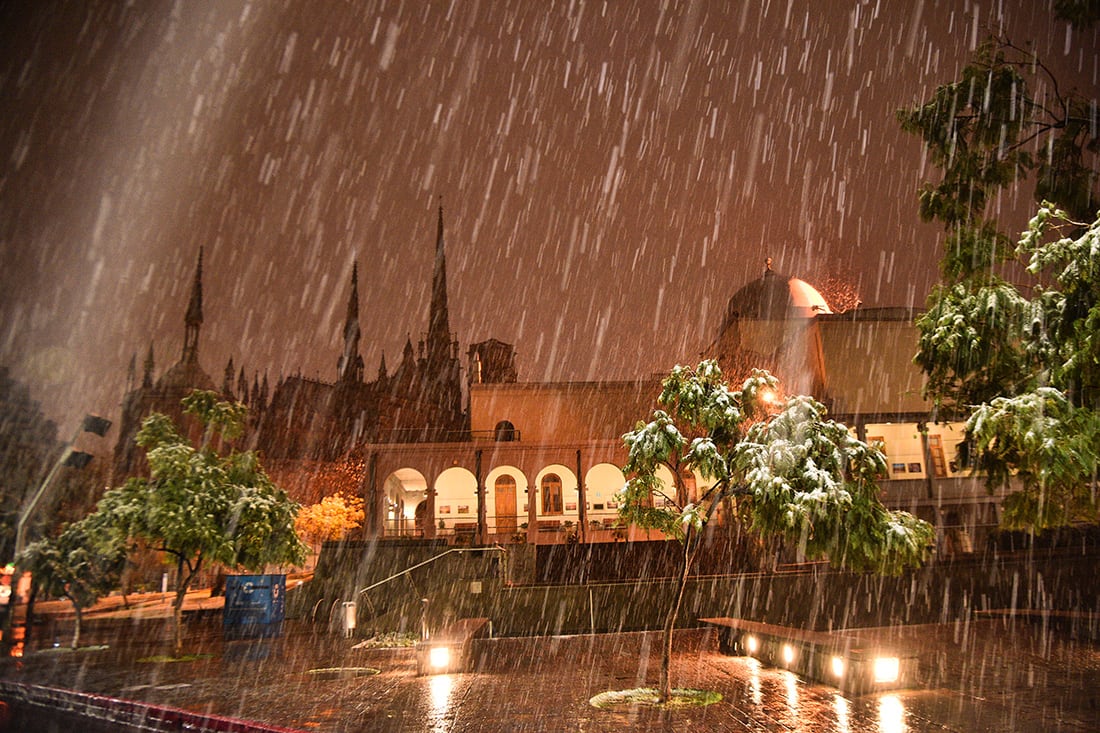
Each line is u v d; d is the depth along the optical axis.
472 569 25.84
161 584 39.56
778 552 25.62
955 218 12.54
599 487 36.38
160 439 19.06
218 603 32.50
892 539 10.35
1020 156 12.41
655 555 28.62
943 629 19.45
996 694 11.28
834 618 21.44
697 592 22.58
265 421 79.50
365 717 10.94
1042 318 10.90
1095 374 10.13
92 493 33.31
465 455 35.09
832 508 10.31
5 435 30.09
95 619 27.91
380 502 34.50
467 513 35.72
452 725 10.31
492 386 39.00
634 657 16.64
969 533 31.30
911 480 32.22
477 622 19.38
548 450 35.72
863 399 33.84
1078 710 10.13
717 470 11.12
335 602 24.80
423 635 20.59
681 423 12.15
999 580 22.67
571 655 17.30
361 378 91.44
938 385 12.42
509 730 9.92
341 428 85.44
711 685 12.70
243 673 15.46
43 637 22.72
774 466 10.66
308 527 39.97
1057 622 19.34
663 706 11.05
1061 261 10.40
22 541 27.25
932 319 12.26
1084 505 10.90
